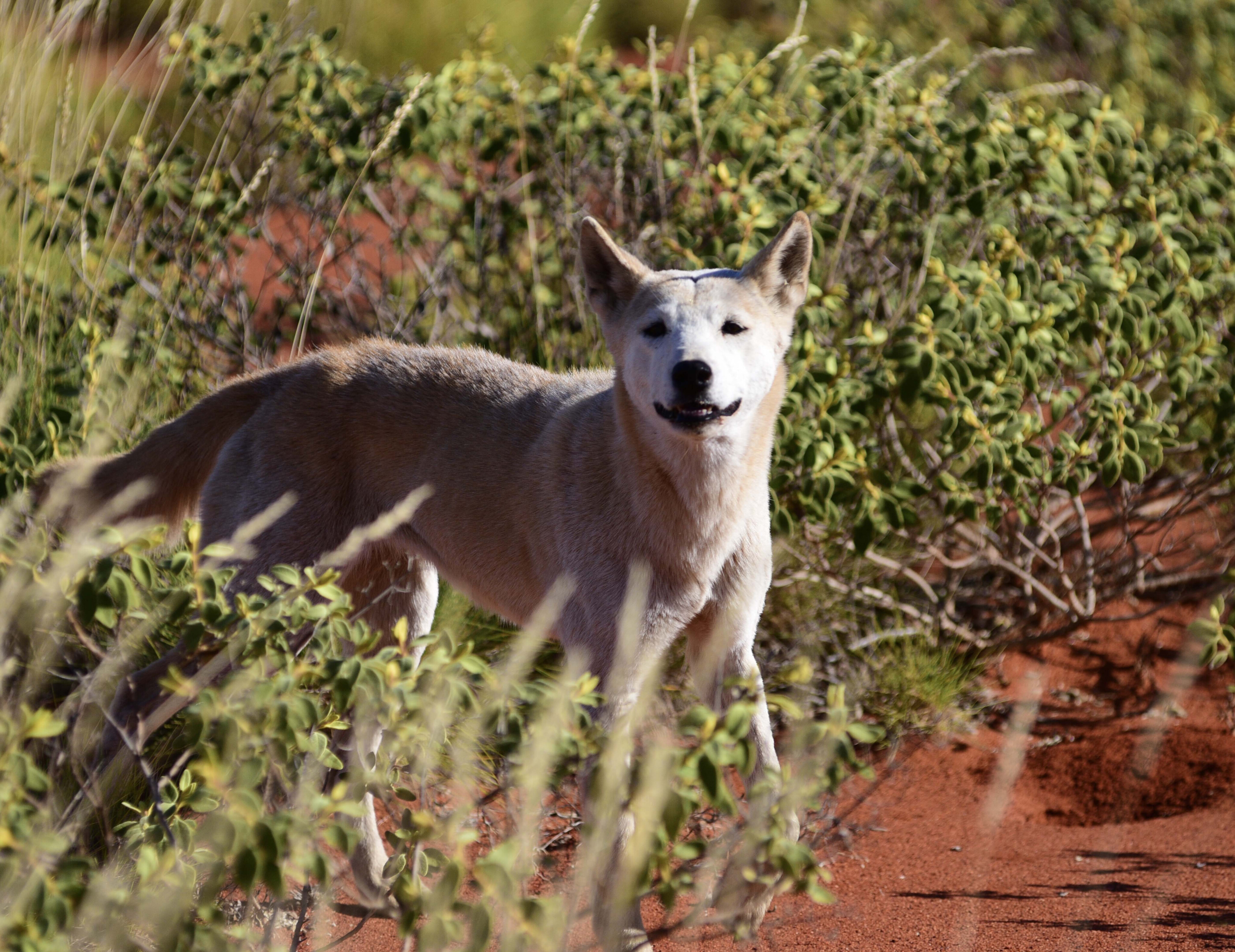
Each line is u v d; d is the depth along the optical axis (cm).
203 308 1405
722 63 1523
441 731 648
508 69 1539
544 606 661
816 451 1052
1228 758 1106
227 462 1001
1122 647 1331
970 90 2270
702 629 929
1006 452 1098
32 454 1010
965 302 1123
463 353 1041
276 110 1433
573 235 1388
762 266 923
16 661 685
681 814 573
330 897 723
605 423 912
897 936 842
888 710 1174
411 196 1547
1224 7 2580
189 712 583
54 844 535
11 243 1455
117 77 1551
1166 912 853
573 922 624
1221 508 1461
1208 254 1259
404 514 699
